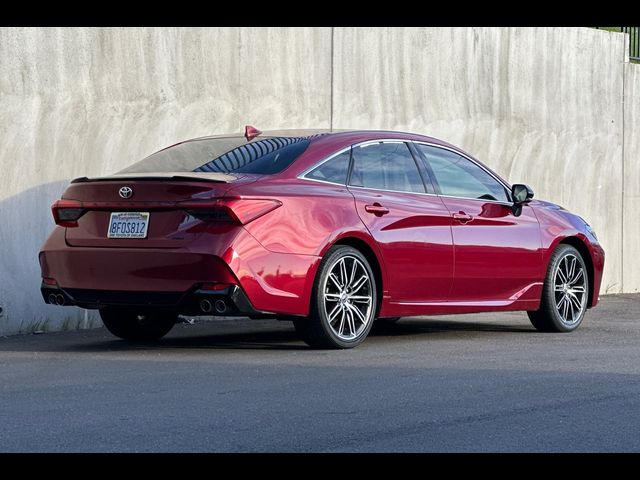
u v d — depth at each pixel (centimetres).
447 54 1395
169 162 876
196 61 1140
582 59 1573
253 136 914
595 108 1595
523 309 1014
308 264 823
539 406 611
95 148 1063
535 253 1018
